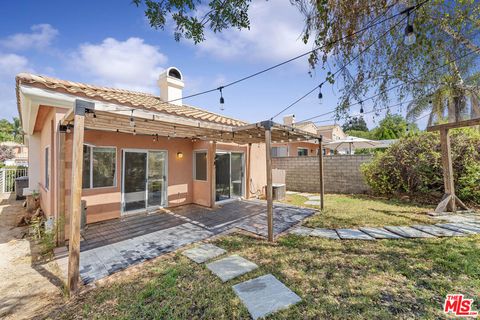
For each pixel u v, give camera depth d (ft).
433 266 10.44
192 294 8.98
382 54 15.15
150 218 20.83
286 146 51.70
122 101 16.52
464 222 16.97
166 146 24.79
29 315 8.21
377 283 9.26
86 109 10.46
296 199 29.94
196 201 27.07
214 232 16.92
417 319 7.16
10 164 58.44
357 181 32.40
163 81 29.01
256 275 10.29
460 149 22.66
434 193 24.52
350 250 12.69
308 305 8.05
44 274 11.18
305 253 12.51
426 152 24.56
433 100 26.99
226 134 21.25
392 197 27.76
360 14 12.94
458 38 14.43
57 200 15.48
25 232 17.60
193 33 9.87
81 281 10.27
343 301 8.21
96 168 19.40
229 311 7.91
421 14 12.29
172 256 12.75
